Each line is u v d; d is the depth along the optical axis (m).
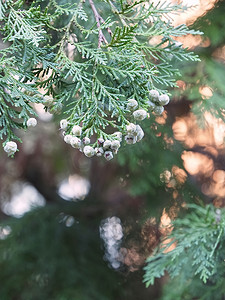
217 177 1.73
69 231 1.78
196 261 1.05
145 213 1.65
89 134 0.79
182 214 1.56
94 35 1.01
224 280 1.14
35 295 1.56
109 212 1.84
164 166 1.46
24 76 0.80
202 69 1.25
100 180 1.88
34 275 1.62
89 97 0.80
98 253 1.78
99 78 1.00
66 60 0.82
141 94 0.80
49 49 0.83
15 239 1.70
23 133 1.82
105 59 0.81
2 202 2.10
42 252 1.68
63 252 1.70
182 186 1.58
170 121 1.51
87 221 1.85
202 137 1.64
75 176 2.05
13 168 2.01
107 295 1.61
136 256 1.83
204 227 1.10
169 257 1.10
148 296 1.76
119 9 0.96
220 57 1.31
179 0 1.19
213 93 1.19
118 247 1.83
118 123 1.10
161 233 1.76
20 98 0.78
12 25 0.80
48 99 0.81
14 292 1.58
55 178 2.06
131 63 0.80
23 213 1.86
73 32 1.01
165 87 1.15
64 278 1.61
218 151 1.67
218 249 1.07
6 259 1.65
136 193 1.48
